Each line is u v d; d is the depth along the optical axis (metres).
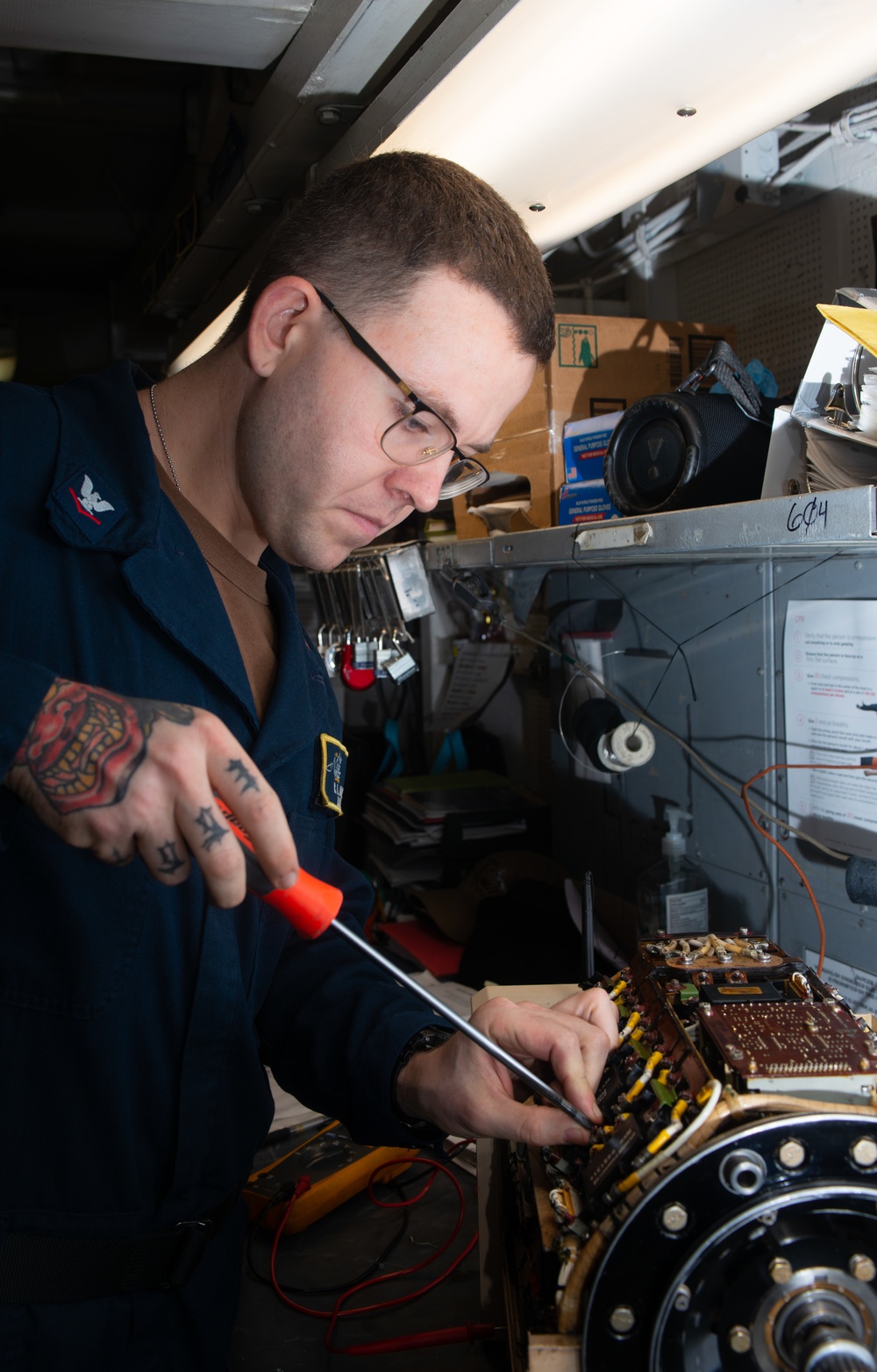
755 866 1.30
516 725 2.36
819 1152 0.57
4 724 0.54
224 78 1.77
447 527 1.98
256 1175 1.27
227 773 0.56
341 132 1.41
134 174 2.80
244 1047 0.82
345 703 2.97
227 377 0.84
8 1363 0.71
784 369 1.61
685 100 1.03
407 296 0.73
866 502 0.77
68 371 3.50
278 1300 1.06
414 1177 1.31
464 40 0.93
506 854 1.92
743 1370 0.58
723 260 1.75
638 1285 0.57
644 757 1.41
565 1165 0.73
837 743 1.15
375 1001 0.93
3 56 2.25
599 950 1.50
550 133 1.12
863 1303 0.58
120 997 0.73
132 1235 0.76
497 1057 0.70
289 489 0.79
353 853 2.53
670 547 1.02
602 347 1.51
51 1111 0.73
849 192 1.43
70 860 0.71
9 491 0.74
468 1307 1.04
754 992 0.79
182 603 0.77
